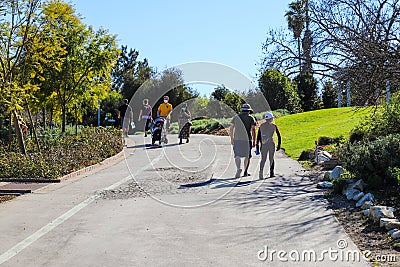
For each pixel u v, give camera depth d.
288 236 6.63
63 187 11.05
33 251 6.10
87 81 22.61
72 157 14.48
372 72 10.98
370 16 11.47
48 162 13.14
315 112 31.81
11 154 14.56
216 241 6.44
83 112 28.38
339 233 6.73
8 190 10.46
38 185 11.21
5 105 13.74
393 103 13.36
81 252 6.03
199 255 5.85
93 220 7.73
